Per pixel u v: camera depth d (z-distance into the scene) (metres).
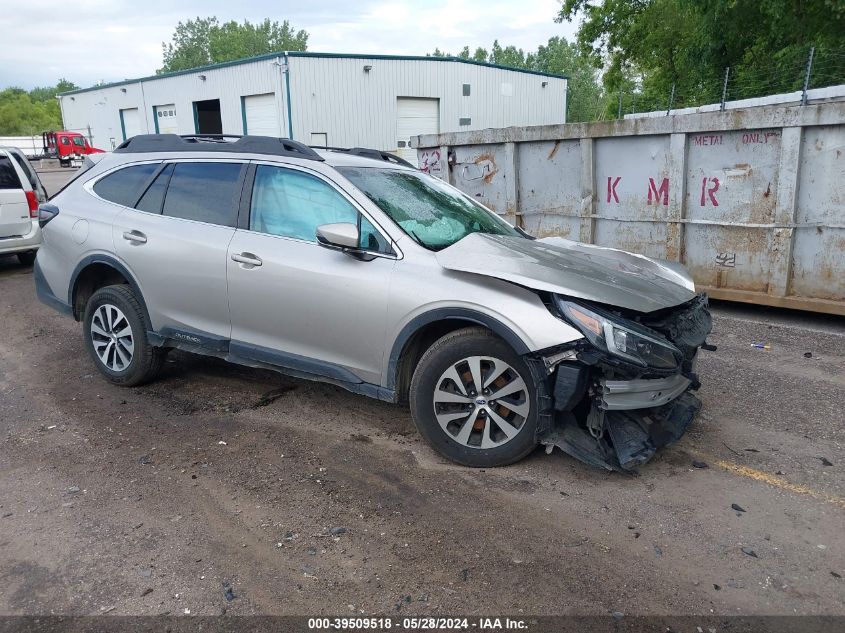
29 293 8.85
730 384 5.20
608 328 3.41
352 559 3.04
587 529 3.26
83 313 5.45
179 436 4.34
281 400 4.93
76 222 5.21
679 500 3.53
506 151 9.01
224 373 5.52
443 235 4.16
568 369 3.44
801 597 2.78
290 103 28.45
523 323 3.49
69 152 43.50
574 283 3.58
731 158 7.20
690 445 4.17
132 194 5.07
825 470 3.84
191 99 35.19
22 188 9.54
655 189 7.79
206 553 3.08
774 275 7.11
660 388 3.61
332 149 4.95
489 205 9.42
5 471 3.88
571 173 8.48
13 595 2.80
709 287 7.64
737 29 20.98
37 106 120.50
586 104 77.69
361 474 3.81
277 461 3.98
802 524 3.30
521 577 2.91
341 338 4.05
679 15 26.44
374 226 4.00
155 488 3.67
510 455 3.76
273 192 4.41
